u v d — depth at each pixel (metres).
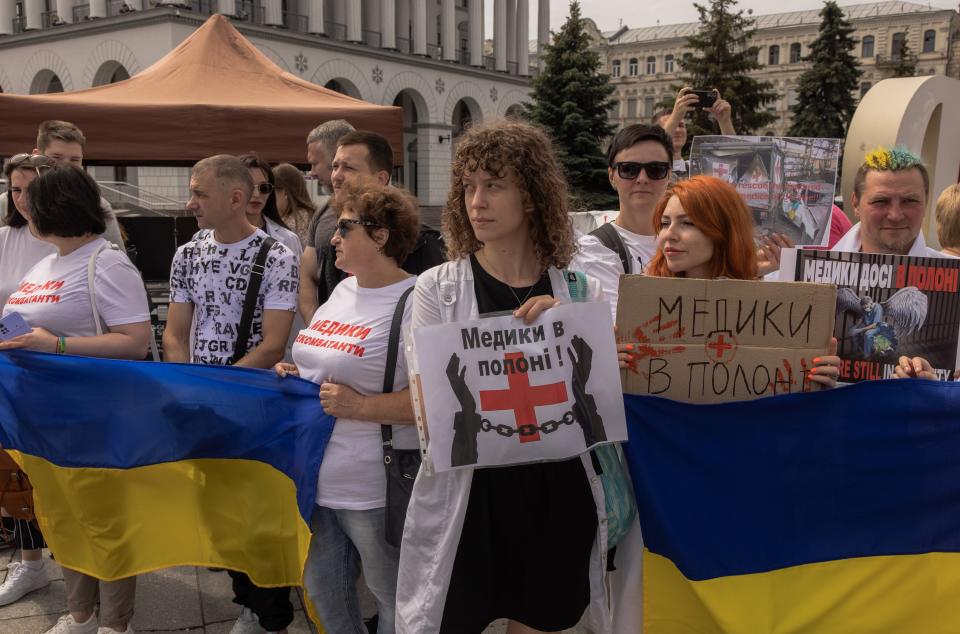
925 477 2.11
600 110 28.56
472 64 42.88
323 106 6.31
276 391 2.34
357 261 2.19
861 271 2.23
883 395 2.08
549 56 28.53
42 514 2.60
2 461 2.70
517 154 1.79
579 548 1.92
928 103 6.75
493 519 1.89
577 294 1.96
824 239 2.67
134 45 29.20
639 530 2.10
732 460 2.07
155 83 6.47
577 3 28.56
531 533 1.89
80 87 31.12
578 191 27.77
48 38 31.48
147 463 2.48
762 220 2.66
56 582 3.29
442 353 1.81
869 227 2.45
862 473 2.11
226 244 2.84
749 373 2.02
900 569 2.14
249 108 5.99
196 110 5.87
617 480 2.00
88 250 2.68
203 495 2.47
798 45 64.75
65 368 2.48
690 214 2.10
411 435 2.14
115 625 2.65
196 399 2.41
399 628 1.95
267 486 2.40
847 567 2.14
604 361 1.86
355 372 2.12
